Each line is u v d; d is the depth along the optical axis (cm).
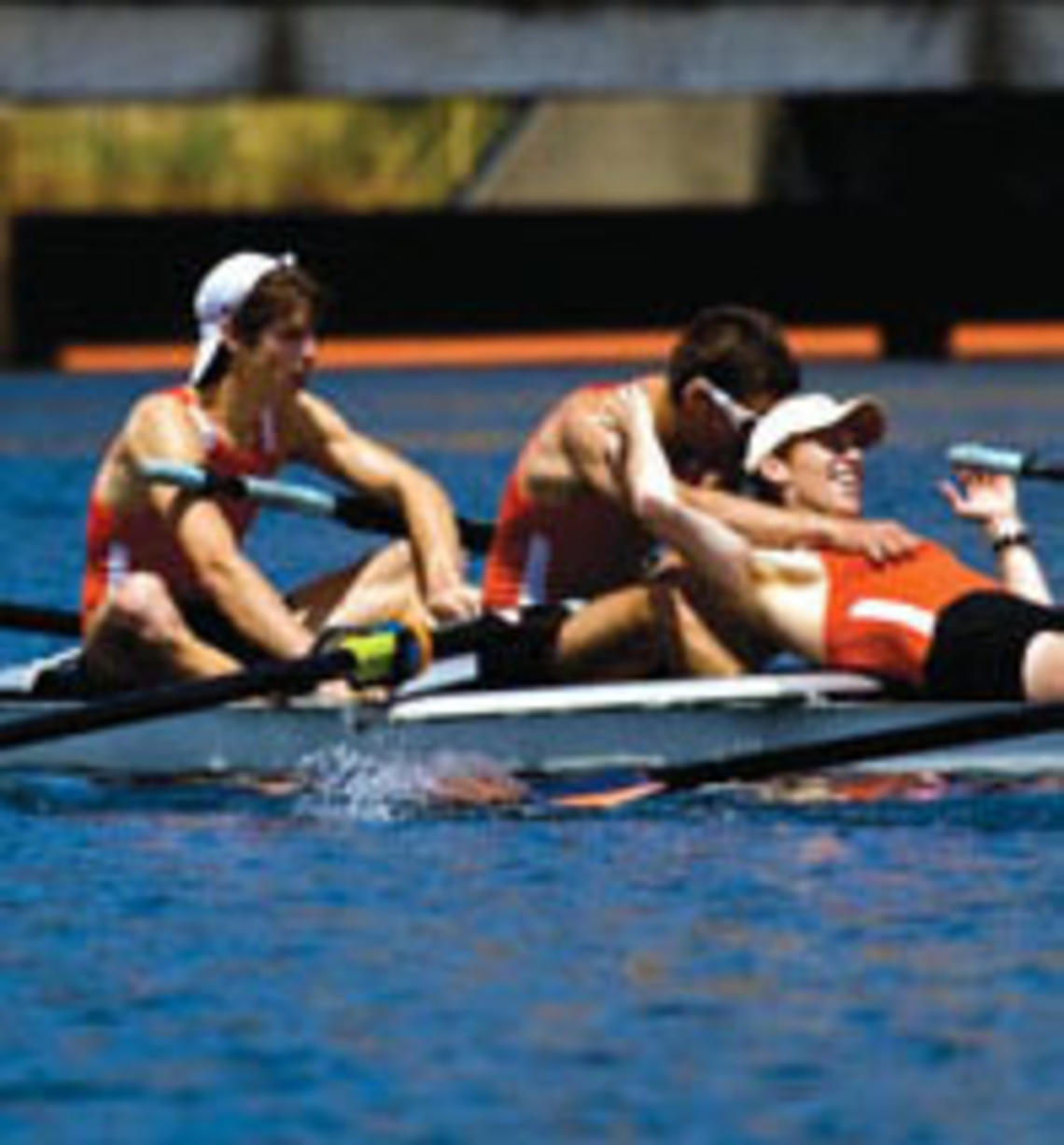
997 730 2792
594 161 10688
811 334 10675
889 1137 1869
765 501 2998
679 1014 2131
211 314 3147
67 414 7769
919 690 2920
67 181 10656
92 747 3073
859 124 10450
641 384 3069
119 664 3092
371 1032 2097
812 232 10512
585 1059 2030
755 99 10569
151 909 2472
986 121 10369
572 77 9262
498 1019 2123
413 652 2939
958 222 10356
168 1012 2153
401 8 9212
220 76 9206
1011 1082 1969
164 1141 1878
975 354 10044
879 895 2489
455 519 3262
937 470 6050
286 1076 2002
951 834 2734
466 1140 1872
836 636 2938
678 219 10600
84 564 4822
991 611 2886
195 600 3141
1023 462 3120
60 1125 1909
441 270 10662
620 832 2767
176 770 3055
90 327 10450
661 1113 1917
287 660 2956
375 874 2597
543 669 3064
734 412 3000
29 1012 2156
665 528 2964
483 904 2473
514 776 2988
